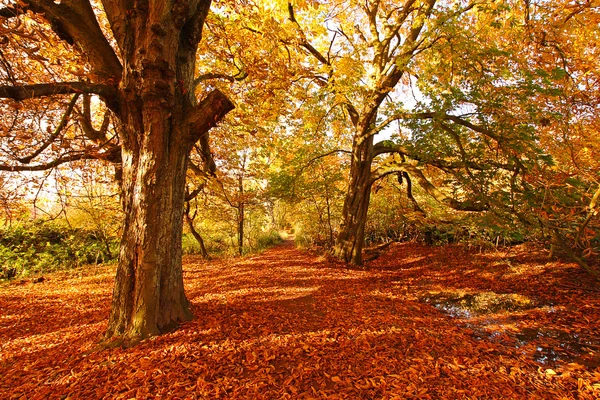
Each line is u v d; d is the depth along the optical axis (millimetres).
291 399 2963
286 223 27156
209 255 16188
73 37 4195
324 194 14461
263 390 3092
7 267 11000
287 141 12492
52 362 3746
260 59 7285
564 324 5398
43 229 13602
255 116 8898
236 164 13516
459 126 8945
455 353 4121
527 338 4852
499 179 8133
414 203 12469
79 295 7848
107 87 4047
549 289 7383
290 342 4219
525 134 6547
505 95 7047
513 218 7016
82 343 4266
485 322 5641
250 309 5688
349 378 3375
